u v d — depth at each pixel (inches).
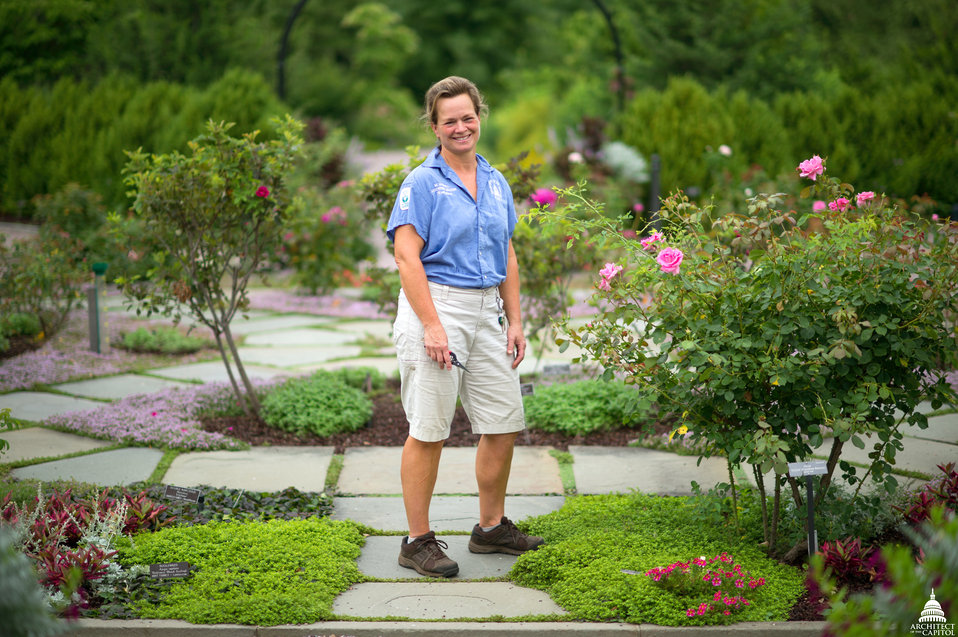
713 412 142.9
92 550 136.2
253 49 805.9
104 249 361.7
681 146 494.3
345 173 587.2
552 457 205.5
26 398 249.0
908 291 138.6
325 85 1249.4
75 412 227.5
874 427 138.4
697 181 479.5
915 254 137.9
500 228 148.5
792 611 129.0
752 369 135.9
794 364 132.9
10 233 492.7
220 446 209.8
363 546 157.1
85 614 128.3
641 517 162.6
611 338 148.4
